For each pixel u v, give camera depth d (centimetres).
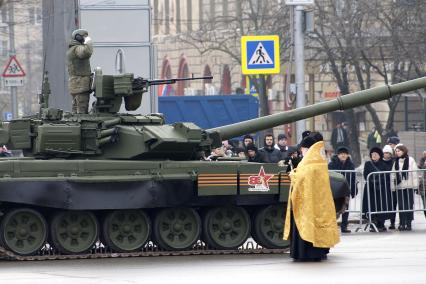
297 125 5341
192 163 3728
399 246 3981
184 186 3709
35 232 3656
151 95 5372
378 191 4738
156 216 3738
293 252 3531
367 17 9756
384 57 9719
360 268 3350
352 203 5141
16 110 6625
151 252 3725
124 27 5322
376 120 9269
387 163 4769
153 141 3716
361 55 9475
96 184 3638
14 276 3262
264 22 10700
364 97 4000
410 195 4753
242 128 3966
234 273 3278
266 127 3984
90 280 3162
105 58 5306
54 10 5462
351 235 4528
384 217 4744
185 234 3769
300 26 5288
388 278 3134
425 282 3056
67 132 3722
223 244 3788
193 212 3775
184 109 7288
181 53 13638
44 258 3631
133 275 3262
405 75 9612
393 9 8944
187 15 13538
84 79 3869
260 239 3825
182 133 3772
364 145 10931
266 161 4809
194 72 13312
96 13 5291
